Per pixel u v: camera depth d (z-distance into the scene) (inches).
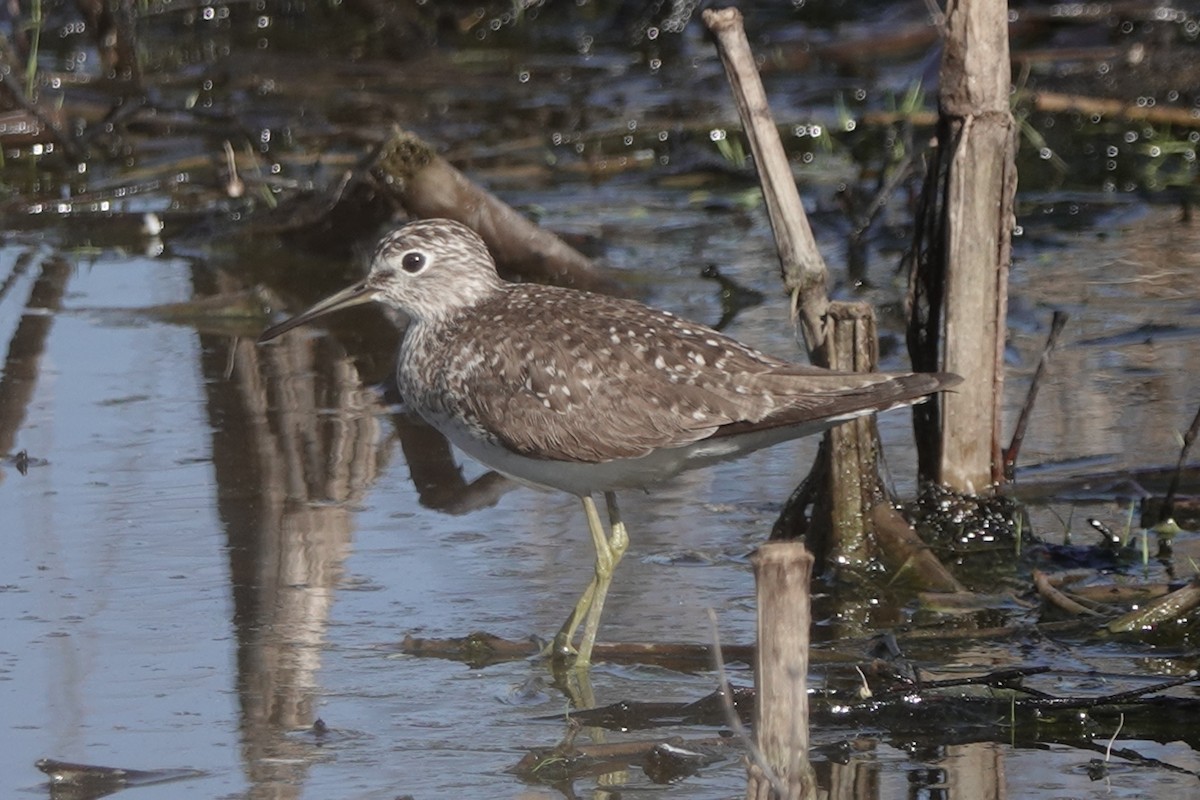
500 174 795.4
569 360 397.4
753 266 687.7
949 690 362.9
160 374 582.9
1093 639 392.5
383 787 334.0
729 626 405.1
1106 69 852.6
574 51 974.4
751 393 381.4
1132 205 749.9
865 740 351.9
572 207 766.5
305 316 456.8
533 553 452.1
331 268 703.7
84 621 407.5
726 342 395.9
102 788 332.8
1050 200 757.3
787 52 930.7
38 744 350.6
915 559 428.5
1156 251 691.4
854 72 916.6
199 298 657.0
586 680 383.2
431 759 346.6
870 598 420.8
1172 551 440.1
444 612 416.2
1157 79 836.6
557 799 330.6
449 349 420.8
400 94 898.7
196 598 421.4
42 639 397.7
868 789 329.7
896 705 357.7
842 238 721.0
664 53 967.6
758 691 281.7
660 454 393.1
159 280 686.5
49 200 761.0
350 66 924.6
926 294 450.3
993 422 446.0
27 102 792.3
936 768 338.6
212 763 343.3
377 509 478.9
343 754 347.9
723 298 648.4
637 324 401.4
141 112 832.3
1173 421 515.2
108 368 586.9
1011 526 446.6
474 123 855.1
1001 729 354.0
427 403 428.5
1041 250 700.7
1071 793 325.7
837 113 854.5
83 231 749.3
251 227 715.4
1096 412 525.7
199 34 1003.3
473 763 345.1
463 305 434.3
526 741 354.9
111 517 468.1
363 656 393.7
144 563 440.1
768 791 294.0
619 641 398.3
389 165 632.4
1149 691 350.3
